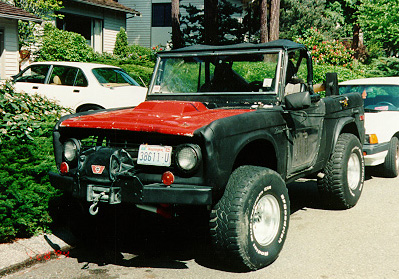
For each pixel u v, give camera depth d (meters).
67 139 4.32
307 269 4.23
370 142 7.68
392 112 8.38
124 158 3.95
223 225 3.93
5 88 6.29
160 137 3.97
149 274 4.14
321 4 28.92
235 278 4.04
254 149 4.70
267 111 4.46
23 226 4.79
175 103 4.62
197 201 3.70
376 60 18.05
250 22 24.19
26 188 4.87
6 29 16.19
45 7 18.58
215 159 3.75
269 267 4.28
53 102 7.02
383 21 18.02
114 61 19.77
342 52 21.14
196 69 5.30
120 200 3.87
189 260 4.50
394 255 4.58
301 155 5.11
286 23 27.70
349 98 6.39
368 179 8.21
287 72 5.08
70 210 4.70
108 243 4.98
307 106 4.46
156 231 5.40
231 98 5.01
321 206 6.40
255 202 4.05
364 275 4.10
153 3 32.47
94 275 4.11
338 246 4.84
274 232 4.38
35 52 18.41
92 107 10.30
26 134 5.43
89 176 3.97
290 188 7.53
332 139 5.87
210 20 17.70
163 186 3.79
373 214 6.00
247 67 5.05
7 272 4.14
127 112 4.56
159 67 5.52
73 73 10.61
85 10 23.80
